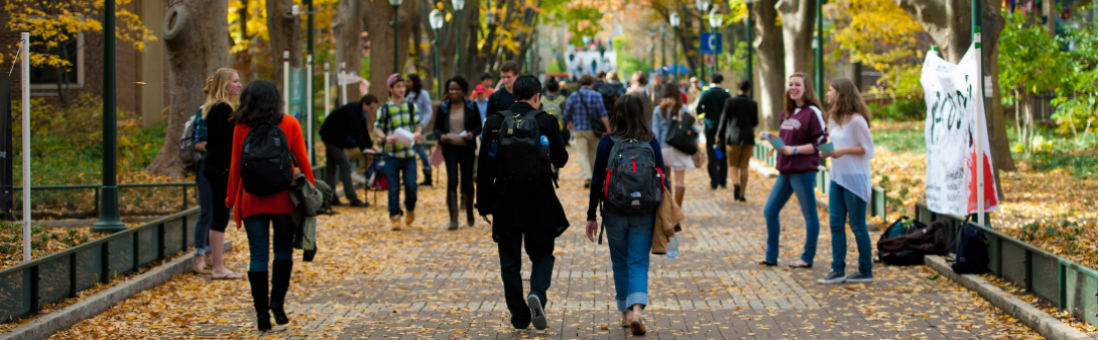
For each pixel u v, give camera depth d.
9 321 7.12
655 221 7.48
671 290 9.38
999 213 14.16
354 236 13.57
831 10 40.91
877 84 45.75
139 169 20.31
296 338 7.31
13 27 15.09
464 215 16.03
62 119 22.23
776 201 10.79
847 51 45.16
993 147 15.85
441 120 14.24
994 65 19.55
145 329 7.62
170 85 19.38
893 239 10.67
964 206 10.09
